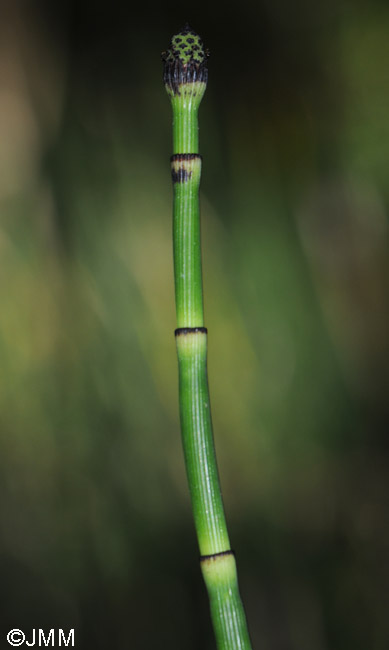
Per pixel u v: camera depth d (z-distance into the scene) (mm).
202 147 858
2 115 866
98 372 784
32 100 873
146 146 859
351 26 896
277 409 791
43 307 797
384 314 817
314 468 782
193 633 738
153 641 737
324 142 873
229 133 875
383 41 882
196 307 462
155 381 786
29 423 771
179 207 463
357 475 781
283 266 813
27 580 748
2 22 880
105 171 843
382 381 800
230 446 781
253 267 811
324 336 803
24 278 803
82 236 815
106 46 903
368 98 873
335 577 747
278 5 917
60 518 762
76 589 750
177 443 783
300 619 732
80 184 837
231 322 798
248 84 903
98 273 805
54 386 781
